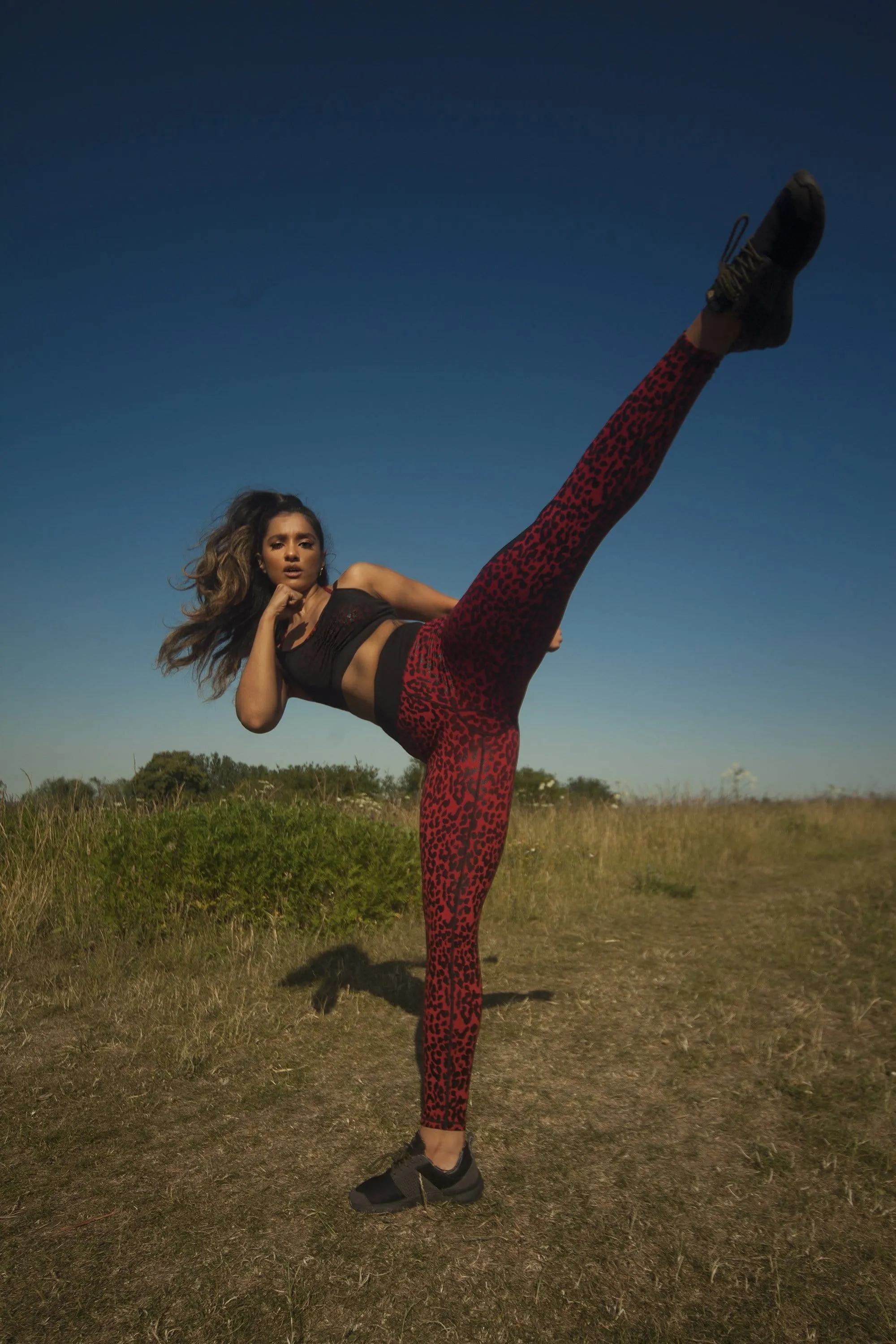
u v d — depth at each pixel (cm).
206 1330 162
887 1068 307
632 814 1102
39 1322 165
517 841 795
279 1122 262
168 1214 207
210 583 285
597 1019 370
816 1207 210
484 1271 182
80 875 551
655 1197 215
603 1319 165
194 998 387
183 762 856
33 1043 332
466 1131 230
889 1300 170
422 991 403
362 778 904
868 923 576
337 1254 189
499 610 189
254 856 509
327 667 241
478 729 210
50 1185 223
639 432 173
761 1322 163
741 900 703
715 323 164
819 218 150
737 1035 348
